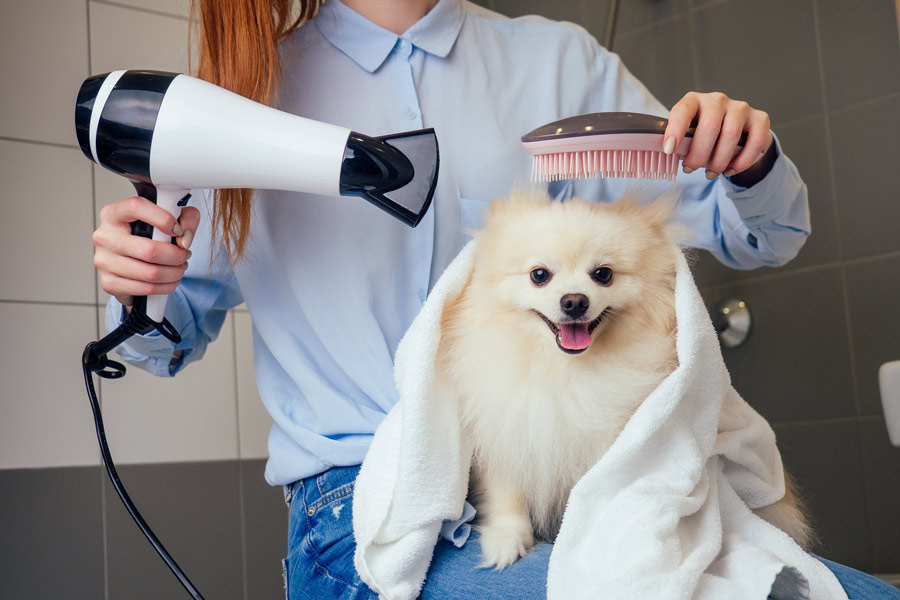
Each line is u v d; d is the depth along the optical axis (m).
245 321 2.63
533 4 2.85
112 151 0.98
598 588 0.78
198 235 1.23
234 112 0.96
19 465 2.21
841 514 2.31
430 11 1.32
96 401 1.11
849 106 2.31
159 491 2.39
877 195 2.26
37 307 2.30
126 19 2.53
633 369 0.99
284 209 1.22
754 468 1.01
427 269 1.22
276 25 1.37
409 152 0.99
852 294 2.31
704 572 0.82
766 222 1.16
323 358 1.19
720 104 0.94
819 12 2.36
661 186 1.31
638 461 0.87
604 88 1.43
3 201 2.28
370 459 0.98
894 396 1.78
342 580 1.02
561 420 0.98
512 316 1.02
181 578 1.10
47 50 2.40
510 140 1.31
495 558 0.92
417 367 0.94
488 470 1.02
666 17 2.64
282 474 1.18
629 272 1.02
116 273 1.01
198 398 2.51
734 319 2.49
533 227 1.03
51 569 2.21
